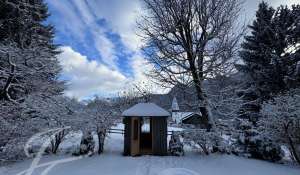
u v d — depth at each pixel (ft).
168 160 33.68
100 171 27.66
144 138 46.11
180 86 43.09
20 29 45.16
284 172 27.89
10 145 31.07
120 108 49.39
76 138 44.01
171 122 61.31
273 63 60.44
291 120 32.12
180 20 42.24
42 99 37.40
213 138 36.50
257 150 36.09
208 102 39.29
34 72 36.65
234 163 31.83
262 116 39.11
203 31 41.86
